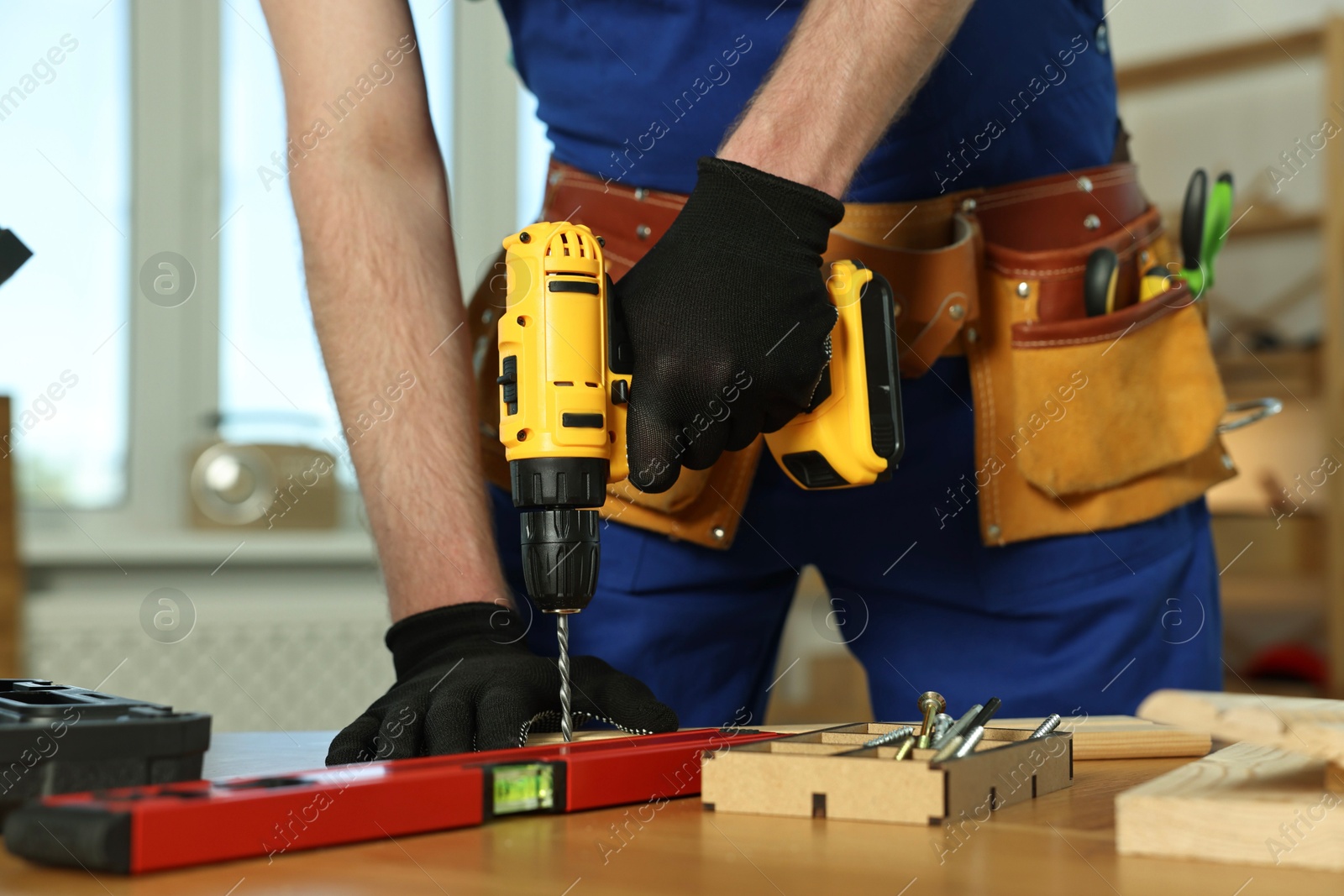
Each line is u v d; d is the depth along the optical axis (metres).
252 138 2.69
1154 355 1.06
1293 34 3.13
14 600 2.08
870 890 0.43
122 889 0.42
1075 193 1.06
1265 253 3.43
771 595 1.17
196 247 2.63
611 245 1.05
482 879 0.44
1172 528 1.12
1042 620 1.09
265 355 2.69
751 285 0.70
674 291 0.70
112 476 2.61
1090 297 1.04
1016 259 1.05
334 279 0.93
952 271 0.98
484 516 0.91
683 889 0.43
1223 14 3.60
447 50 2.88
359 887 0.43
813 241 0.73
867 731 0.71
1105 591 1.08
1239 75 3.46
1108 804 0.60
